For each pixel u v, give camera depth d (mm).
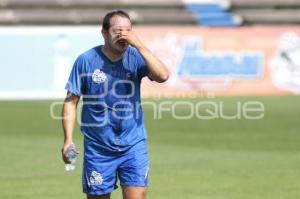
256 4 110688
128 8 109812
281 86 86438
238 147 49031
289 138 53312
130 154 23078
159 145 49938
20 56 82562
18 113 69312
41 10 107938
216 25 107188
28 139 52938
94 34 83938
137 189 23000
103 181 23281
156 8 109750
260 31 86750
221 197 32812
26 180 37375
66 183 36500
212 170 40094
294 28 87062
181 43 86000
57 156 45188
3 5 107688
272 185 35625
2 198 32750
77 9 109000
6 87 82562
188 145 49938
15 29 82375
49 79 82938
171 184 36000
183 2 110062
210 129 58344
